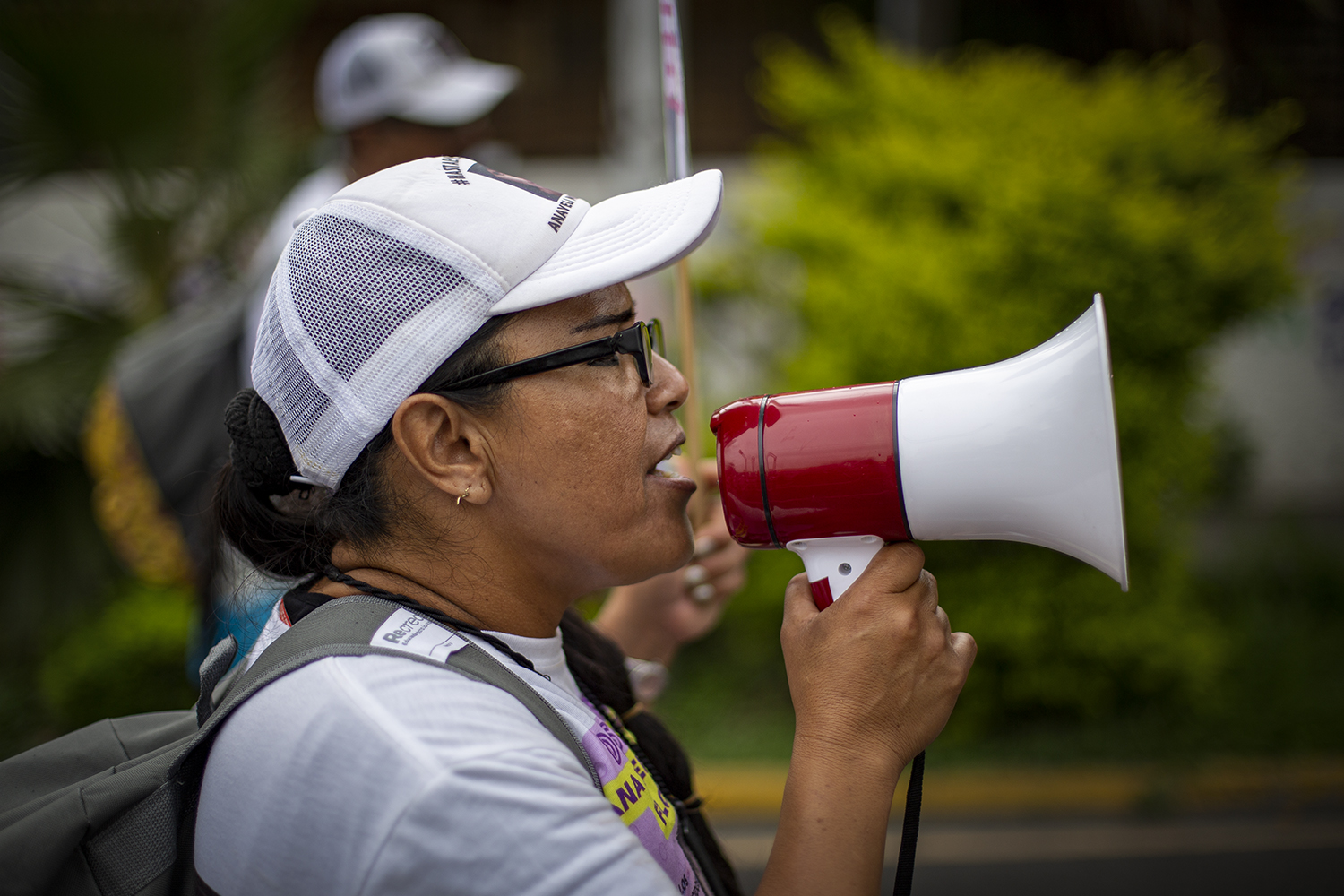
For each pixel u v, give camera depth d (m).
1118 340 4.43
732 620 4.98
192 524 2.71
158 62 4.84
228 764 0.94
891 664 1.07
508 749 0.88
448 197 1.02
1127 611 4.46
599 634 1.38
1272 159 5.59
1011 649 4.41
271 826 0.89
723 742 4.62
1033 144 4.82
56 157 4.97
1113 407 1.07
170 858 1.03
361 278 1.01
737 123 9.16
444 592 1.08
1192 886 3.68
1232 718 4.68
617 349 1.06
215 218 5.08
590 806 0.88
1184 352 4.55
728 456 1.17
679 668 5.14
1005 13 7.89
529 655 1.11
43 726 4.75
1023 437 1.08
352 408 1.01
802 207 4.79
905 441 1.11
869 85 5.16
